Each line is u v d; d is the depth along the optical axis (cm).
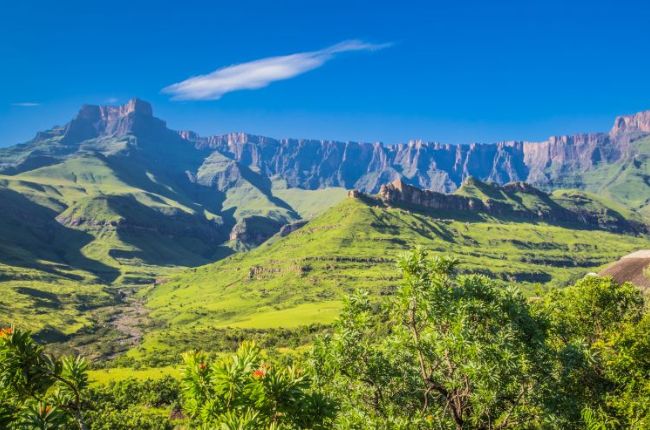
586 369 3055
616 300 4219
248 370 1394
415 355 2520
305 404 1414
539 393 2309
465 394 2308
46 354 1409
